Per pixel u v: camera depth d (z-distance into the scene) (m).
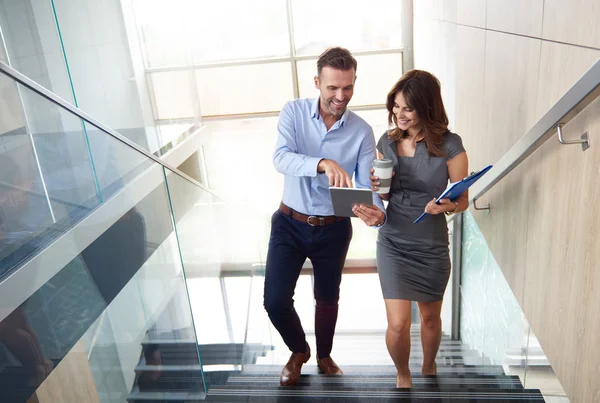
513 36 2.74
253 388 2.93
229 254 4.63
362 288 8.09
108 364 2.43
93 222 2.87
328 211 2.78
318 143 2.76
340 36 7.18
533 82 2.43
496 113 3.10
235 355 4.20
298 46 7.25
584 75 1.67
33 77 3.70
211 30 7.15
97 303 2.51
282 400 2.75
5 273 2.09
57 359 2.07
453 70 4.50
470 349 4.48
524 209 2.64
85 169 3.21
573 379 2.08
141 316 2.88
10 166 2.41
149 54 5.64
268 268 2.87
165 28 6.14
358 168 2.86
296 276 2.87
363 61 7.29
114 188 3.55
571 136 1.97
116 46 4.95
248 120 7.63
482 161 3.48
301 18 7.10
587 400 1.96
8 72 2.01
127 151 3.99
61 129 2.98
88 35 4.46
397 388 2.69
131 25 5.29
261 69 7.34
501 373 3.38
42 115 2.78
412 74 2.55
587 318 1.91
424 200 2.74
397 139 2.73
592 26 1.79
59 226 2.66
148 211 3.28
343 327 7.32
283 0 7.00
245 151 7.82
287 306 2.82
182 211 3.68
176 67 6.43
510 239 2.93
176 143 6.29
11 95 2.50
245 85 7.43
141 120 5.38
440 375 3.06
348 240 2.90
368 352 5.69
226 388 2.96
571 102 1.76
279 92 7.47
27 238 2.37
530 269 2.56
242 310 4.66
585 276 1.91
